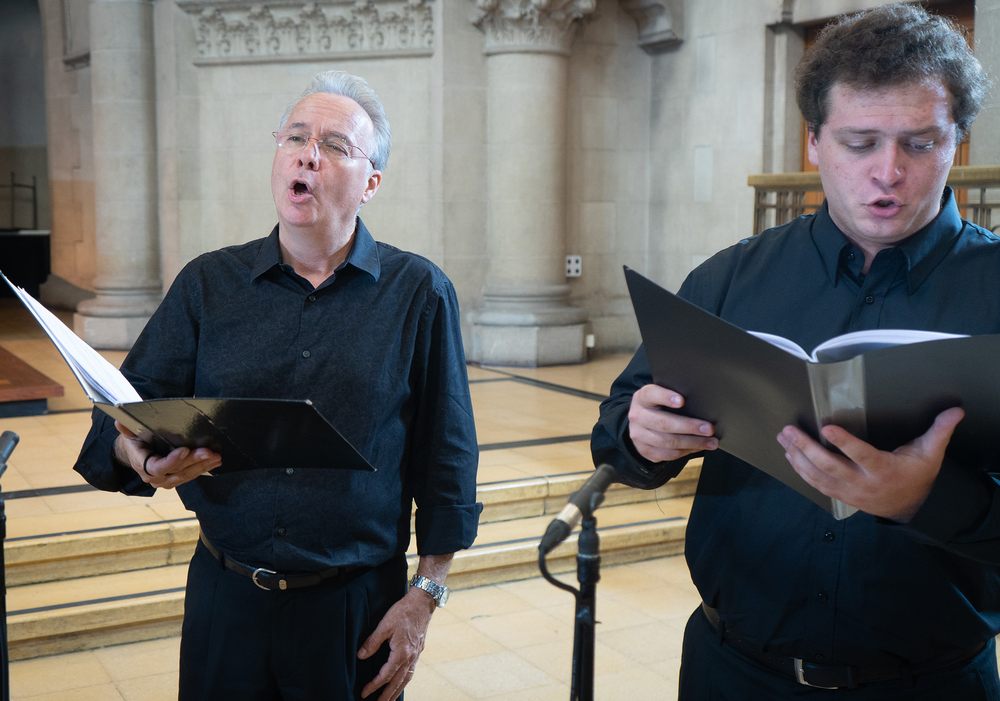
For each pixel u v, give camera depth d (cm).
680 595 414
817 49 137
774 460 125
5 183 1391
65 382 722
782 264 152
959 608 138
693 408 129
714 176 812
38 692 319
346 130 176
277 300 179
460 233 816
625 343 891
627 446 149
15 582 374
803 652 144
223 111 857
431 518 187
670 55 845
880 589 138
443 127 800
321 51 825
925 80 124
